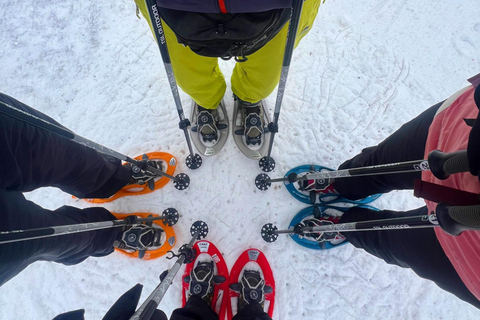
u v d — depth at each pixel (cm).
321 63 280
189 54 152
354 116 267
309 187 234
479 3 289
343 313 236
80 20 293
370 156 170
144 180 237
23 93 278
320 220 228
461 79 275
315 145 259
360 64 279
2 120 123
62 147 151
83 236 171
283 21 123
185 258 190
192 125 256
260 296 212
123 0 296
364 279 241
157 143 262
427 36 284
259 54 152
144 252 224
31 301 239
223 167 253
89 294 240
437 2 291
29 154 133
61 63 284
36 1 296
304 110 267
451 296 238
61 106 275
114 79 279
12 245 119
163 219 237
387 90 273
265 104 258
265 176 247
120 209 248
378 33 287
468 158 71
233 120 254
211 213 246
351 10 291
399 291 240
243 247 242
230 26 111
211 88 197
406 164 112
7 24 292
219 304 232
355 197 210
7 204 122
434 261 124
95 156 176
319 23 289
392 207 248
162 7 109
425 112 131
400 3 292
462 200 76
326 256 243
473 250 87
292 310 235
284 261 241
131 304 110
